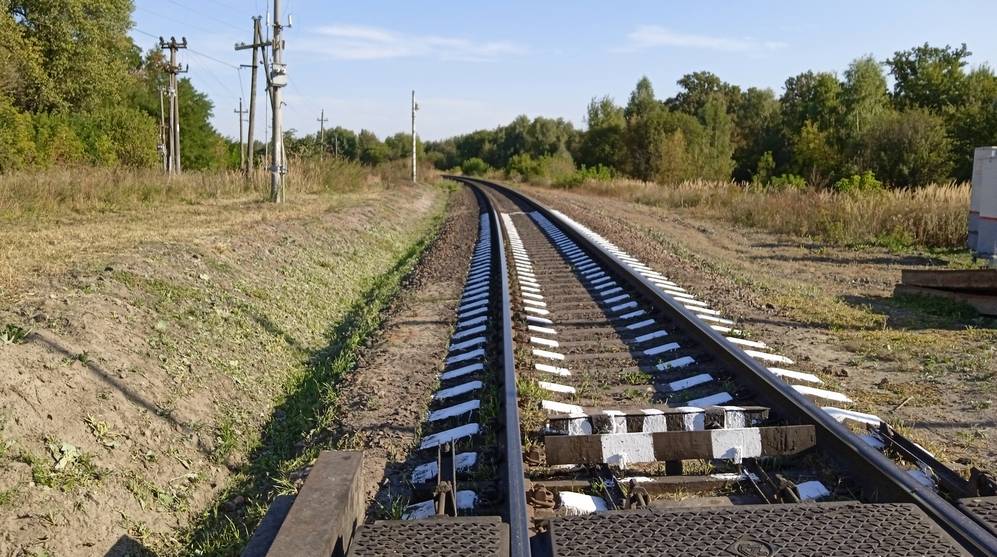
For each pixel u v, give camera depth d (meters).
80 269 8.42
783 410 5.43
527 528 3.45
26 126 31.81
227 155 67.69
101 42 46.31
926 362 7.32
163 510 4.96
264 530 3.33
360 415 6.23
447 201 42.62
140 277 8.52
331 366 8.33
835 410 5.43
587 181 53.28
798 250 17.20
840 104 60.00
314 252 14.34
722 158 67.31
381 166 51.97
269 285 10.88
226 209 19.11
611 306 10.21
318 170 31.45
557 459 4.59
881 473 4.02
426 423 5.87
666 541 3.08
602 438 4.64
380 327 10.09
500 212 29.42
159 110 61.12
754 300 10.54
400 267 16.80
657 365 7.07
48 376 5.28
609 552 3.01
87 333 6.31
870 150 42.22
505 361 6.42
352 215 20.80
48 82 40.91
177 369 6.71
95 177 19.78
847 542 3.02
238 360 7.80
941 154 39.28
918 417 5.78
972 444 5.21
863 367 7.25
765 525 3.20
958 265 14.31
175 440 5.71
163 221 15.38
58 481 4.50
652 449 4.64
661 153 63.03
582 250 15.89
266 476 5.65
